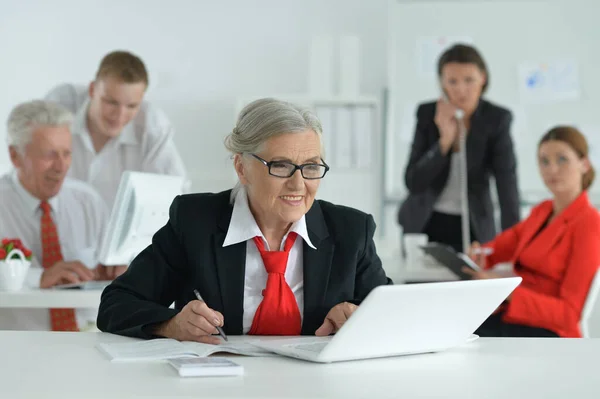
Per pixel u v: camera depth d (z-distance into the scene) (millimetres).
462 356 1304
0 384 1048
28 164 2742
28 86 4957
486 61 4816
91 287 2383
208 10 5008
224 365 1118
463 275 2973
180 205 1650
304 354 1233
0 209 2793
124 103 3250
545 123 4789
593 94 4750
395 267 3281
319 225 1622
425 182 3980
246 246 1604
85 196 2967
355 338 1200
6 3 4934
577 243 2682
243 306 1581
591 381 1096
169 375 1112
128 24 4992
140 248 2348
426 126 4031
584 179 2881
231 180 4992
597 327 2947
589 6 4727
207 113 5020
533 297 2633
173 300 1686
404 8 4891
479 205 3945
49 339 1458
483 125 3910
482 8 4805
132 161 3521
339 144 4691
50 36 4961
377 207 4859
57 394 993
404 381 1089
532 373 1154
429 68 4875
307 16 4992
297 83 5020
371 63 4938
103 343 1375
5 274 2316
